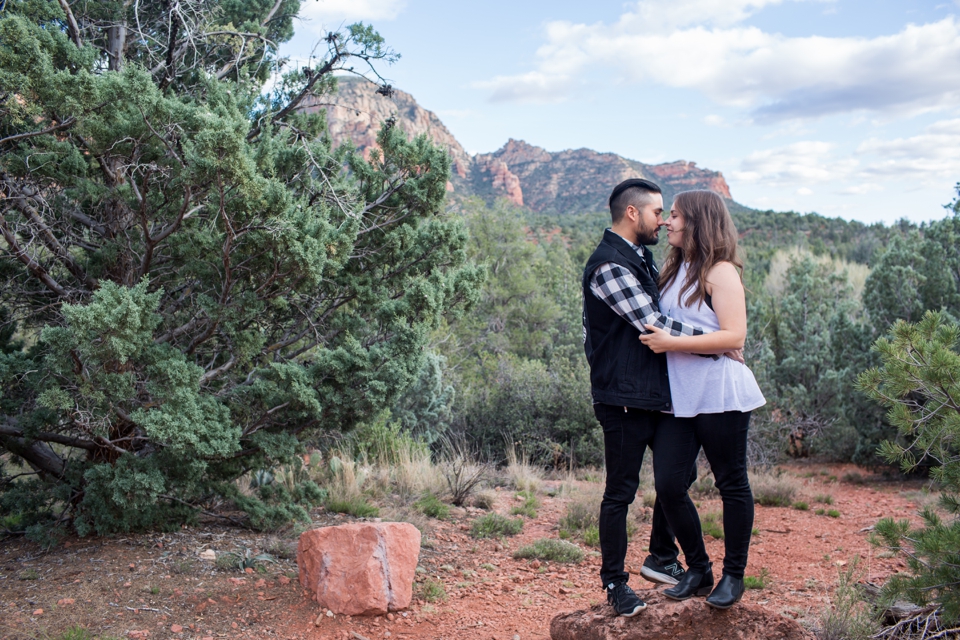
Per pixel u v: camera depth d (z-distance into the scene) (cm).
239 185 509
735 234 311
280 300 611
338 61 711
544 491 987
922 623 384
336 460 848
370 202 723
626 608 323
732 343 295
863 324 1372
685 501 317
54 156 562
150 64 720
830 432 1298
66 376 519
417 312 656
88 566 503
